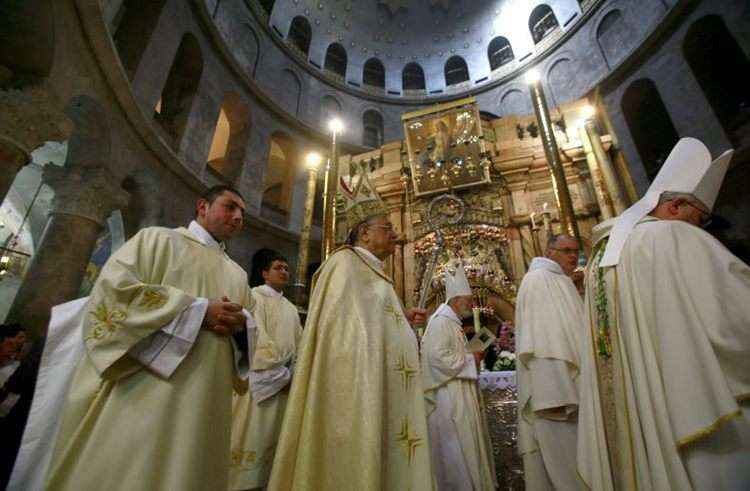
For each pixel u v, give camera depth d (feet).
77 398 4.42
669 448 3.42
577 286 9.94
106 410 4.21
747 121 30.12
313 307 5.83
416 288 28.09
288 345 8.78
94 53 20.27
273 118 50.06
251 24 49.19
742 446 3.23
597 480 4.35
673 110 36.04
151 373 4.42
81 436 4.12
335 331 5.49
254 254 41.75
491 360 17.43
